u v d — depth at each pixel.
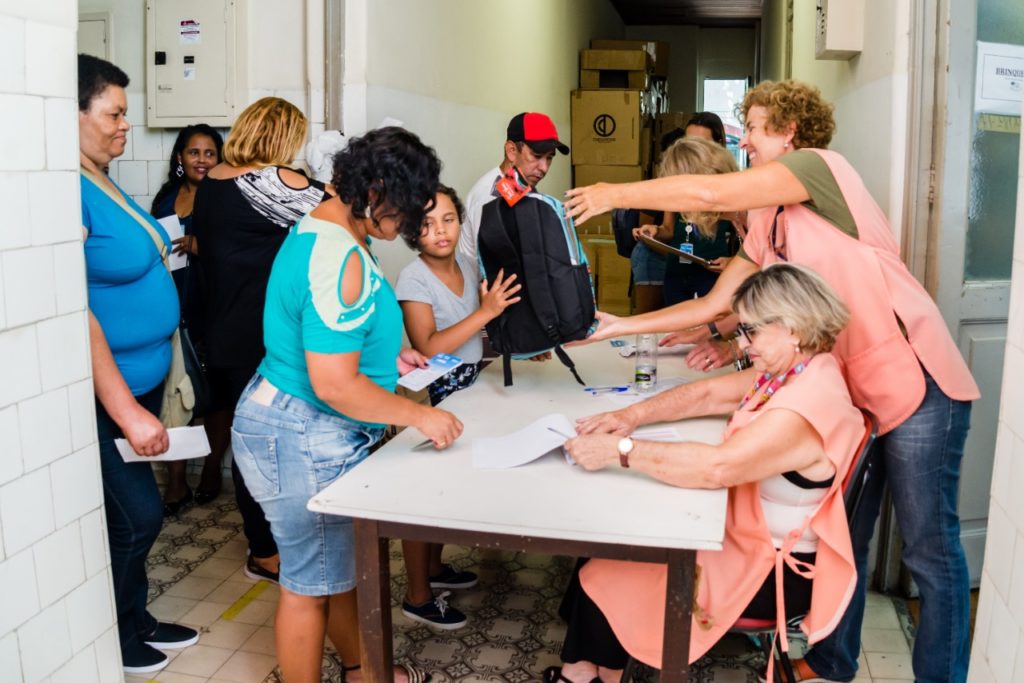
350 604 2.22
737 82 14.43
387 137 1.79
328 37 3.55
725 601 1.89
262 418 1.95
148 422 2.20
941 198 2.70
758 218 2.42
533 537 1.66
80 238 1.97
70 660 1.98
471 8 5.09
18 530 1.82
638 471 1.91
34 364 1.84
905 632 2.69
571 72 8.20
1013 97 2.77
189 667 2.50
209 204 2.89
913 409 2.10
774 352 1.89
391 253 4.02
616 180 7.93
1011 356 1.69
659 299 4.56
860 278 2.09
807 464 1.83
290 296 1.87
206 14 3.64
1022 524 1.59
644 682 2.37
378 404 1.88
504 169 3.29
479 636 2.64
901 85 2.76
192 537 3.38
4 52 1.73
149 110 3.76
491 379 2.73
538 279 2.41
